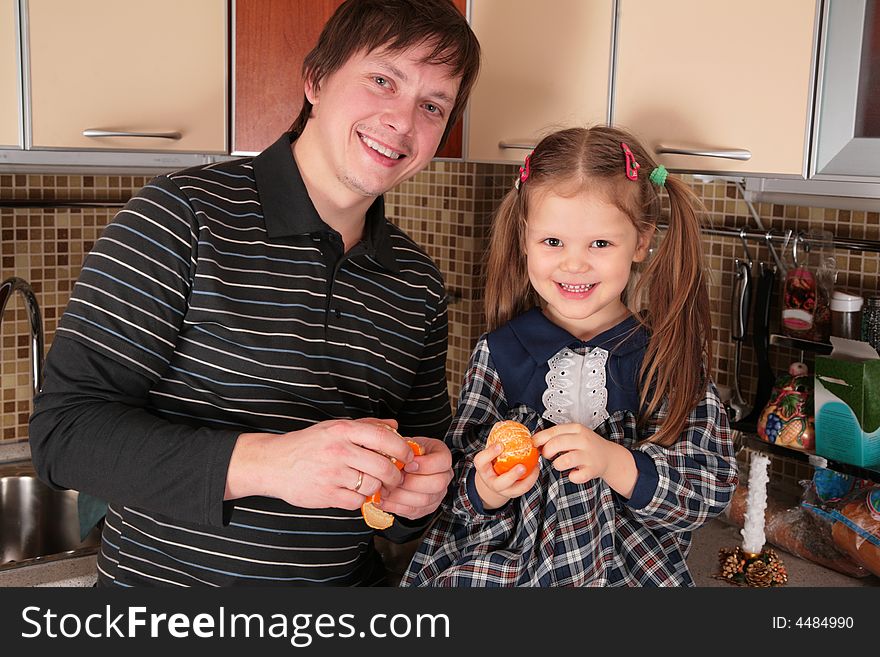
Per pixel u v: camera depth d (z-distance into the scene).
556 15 1.67
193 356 1.19
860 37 1.30
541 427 1.30
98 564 1.33
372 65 1.22
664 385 1.29
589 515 1.24
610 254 1.25
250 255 1.21
